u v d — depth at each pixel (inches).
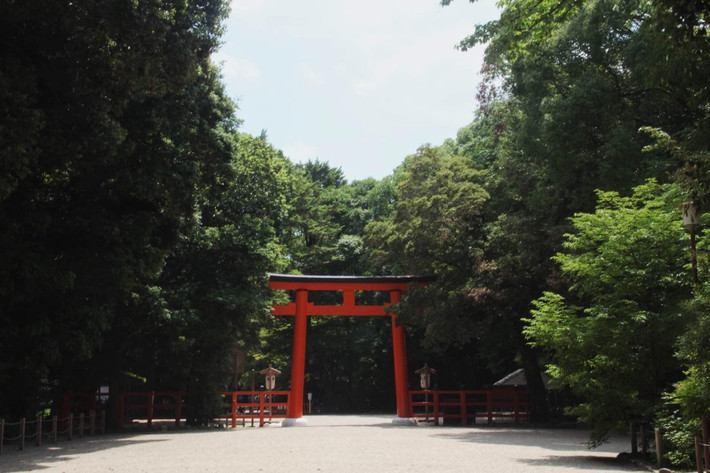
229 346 1171.9
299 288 1275.8
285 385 2215.8
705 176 380.8
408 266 1301.7
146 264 759.7
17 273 643.5
